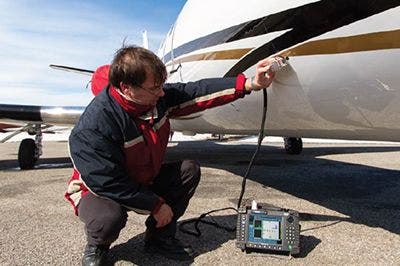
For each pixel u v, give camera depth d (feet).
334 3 7.87
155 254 9.00
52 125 25.53
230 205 13.84
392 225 11.40
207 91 8.75
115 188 7.37
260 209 9.26
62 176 21.04
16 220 12.03
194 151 36.06
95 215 7.63
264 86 8.44
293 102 9.67
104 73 8.73
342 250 9.34
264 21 9.66
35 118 23.47
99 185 7.34
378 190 16.85
